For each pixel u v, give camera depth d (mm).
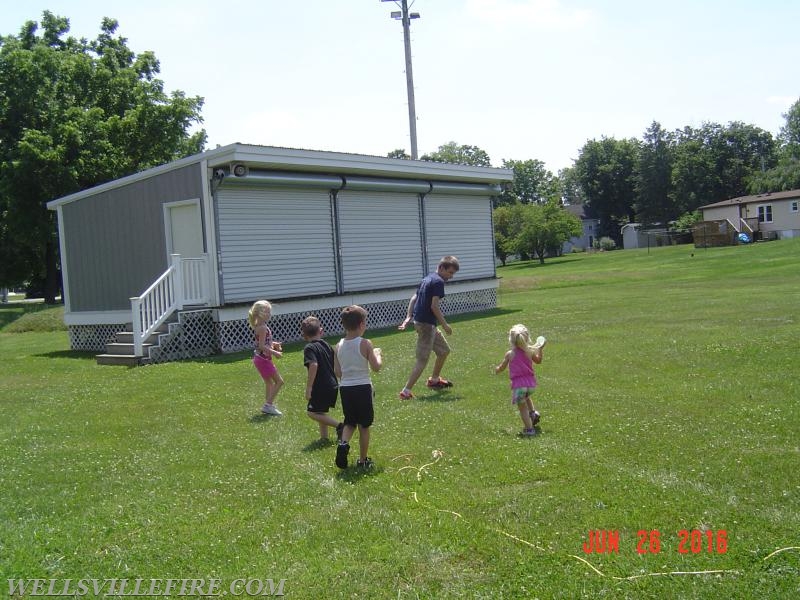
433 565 3971
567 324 14867
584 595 3598
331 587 3781
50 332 25750
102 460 6402
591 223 91938
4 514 5086
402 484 5301
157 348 13219
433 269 19641
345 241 17203
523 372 6465
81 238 17094
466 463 5691
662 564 3852
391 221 18438
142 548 4383
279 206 15734
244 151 14125
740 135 84000
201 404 8703
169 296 13820
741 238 51750
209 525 4699
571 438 6262
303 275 16203
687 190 78625
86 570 4129
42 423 8047
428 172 18625
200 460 6211
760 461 5406
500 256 65438
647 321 14562
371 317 17859
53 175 30484
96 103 35125
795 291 19734
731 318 14141
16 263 39281
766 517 4371
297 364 11750
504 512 4625
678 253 48094
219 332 14320
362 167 16703
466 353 11695
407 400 8250
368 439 5754
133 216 15922
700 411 6977
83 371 12523
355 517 4684
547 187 96375
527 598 3604
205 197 14461
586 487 4992
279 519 4742
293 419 7715
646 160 80000
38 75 33250
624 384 8477
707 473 5195
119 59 38781
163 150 35156
